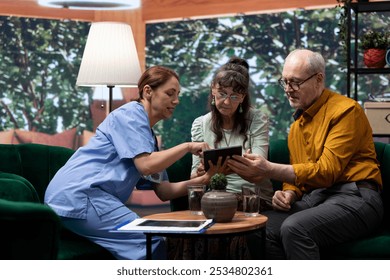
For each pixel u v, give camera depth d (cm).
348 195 332
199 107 661
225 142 356
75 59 675
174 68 669
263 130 356
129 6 671
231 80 336
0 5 652
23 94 664
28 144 379
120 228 271
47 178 374
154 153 317
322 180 332
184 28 663
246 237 338
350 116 338
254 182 331
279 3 621
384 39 416
